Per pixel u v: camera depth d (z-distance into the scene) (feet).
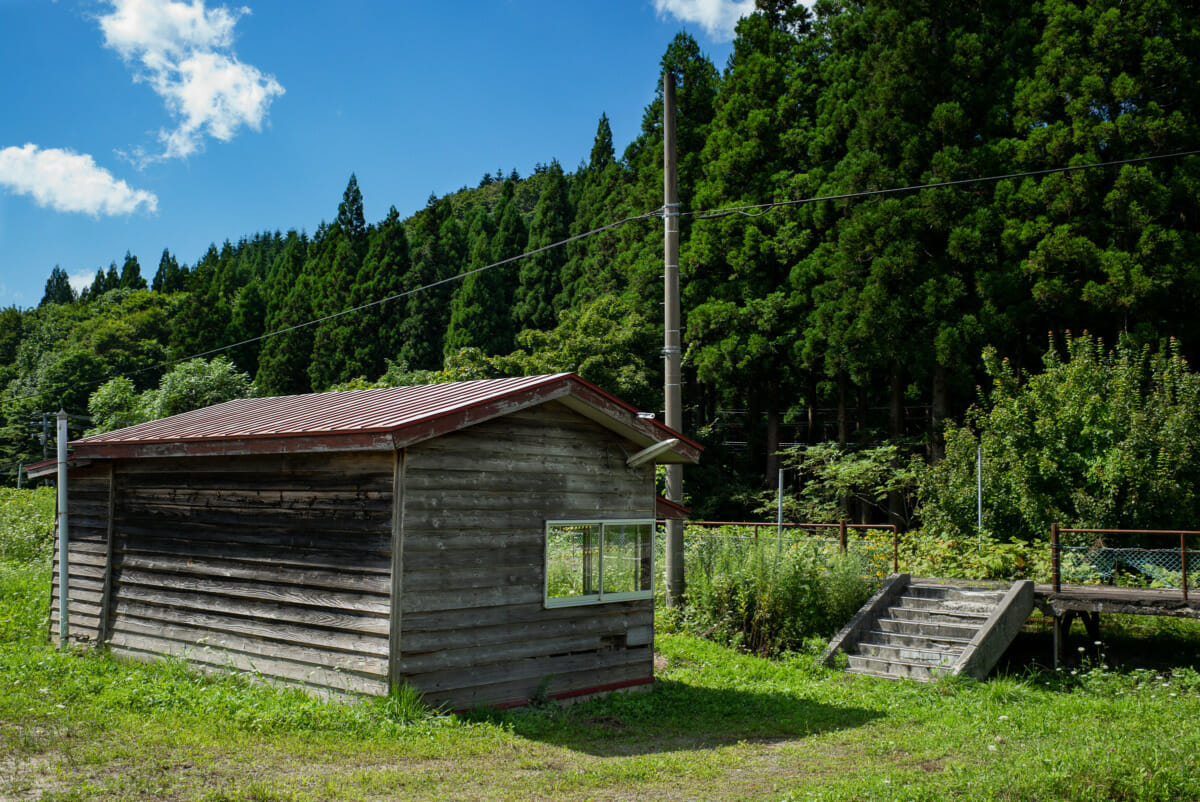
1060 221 70.13
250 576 30.22
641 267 104.06
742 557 47.06
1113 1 70.49
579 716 29.12
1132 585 48.60
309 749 22.61
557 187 177.27
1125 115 67.05
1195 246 64.75
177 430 34.19
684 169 105.81
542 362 93.61
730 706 32.22
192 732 23.50
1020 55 77.25
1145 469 51.52
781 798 20.56
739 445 108.37
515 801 19.98
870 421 103.76
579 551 31.19
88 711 25.07
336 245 188.65
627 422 31.48
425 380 102.89
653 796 20.95
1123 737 25.52
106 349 193.47
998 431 57.77
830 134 88.22
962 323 72.69
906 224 76.74
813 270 85.30
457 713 26.81
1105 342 74.38
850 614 44.98
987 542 53.98
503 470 28.96
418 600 26.25
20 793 18.19
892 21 81.56
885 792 20.67
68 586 37.73
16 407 177.06
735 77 101.30
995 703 33.01
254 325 197.26
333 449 26.43
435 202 186.80
